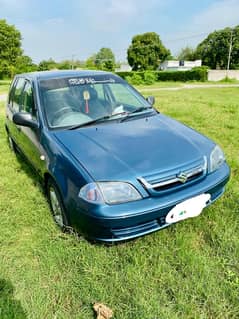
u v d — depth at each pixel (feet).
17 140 13.16
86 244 7.51
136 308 5.83
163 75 120.57
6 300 6.20
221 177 8.02
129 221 6.60
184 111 25.02
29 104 10.97
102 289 6.31
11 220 8.99
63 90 10.29
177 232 7.88
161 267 6.82
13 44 109.29
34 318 5.79
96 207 6.59
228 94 52.54
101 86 10.93
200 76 113.09
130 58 208.33
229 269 6.81
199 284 6.29
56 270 6.95
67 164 7.50
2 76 110.93
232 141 16.03
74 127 9.18
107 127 9.14
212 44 194.80
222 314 5.73
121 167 7.00
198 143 8.45
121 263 7.04
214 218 8.55
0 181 11.76
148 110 10.83
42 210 9.45
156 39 204.23
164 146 7.93
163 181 6.92
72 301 6.19
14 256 7.55
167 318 5.57
